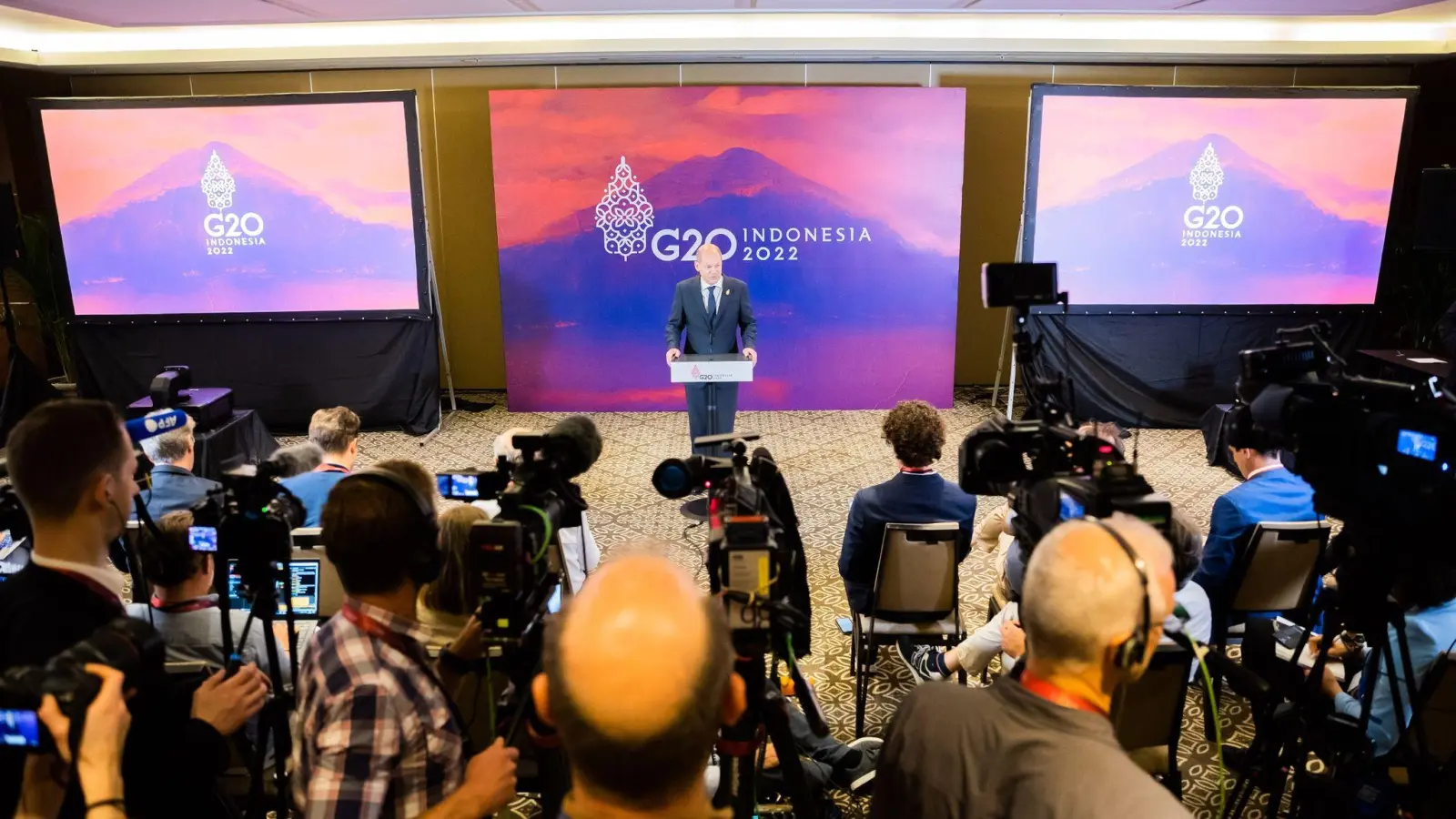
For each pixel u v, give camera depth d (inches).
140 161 275.6
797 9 238.2
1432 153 293.4
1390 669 76.4
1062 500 66.2
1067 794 46.0
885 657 147.3
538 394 303.7
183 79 305.0
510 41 274.5
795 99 281.6
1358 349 281.1
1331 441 75.8
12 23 251.8
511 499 67.2
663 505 215.9
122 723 43.6
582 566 125.1
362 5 217.3
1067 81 300.4
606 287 294.2
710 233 290.2
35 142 273.4
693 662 33.0
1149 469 244.5
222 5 212.5
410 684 54.8
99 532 61.0
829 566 182.4
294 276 282.5
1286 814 106.2
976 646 119.2
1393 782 80.0
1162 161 271.3
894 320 296.5
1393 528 72.0
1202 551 125.1
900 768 53.6
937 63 297.7
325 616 106.9
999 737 49.9
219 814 65.7
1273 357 85.7
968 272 321.4
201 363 290.8
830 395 301.9
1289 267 277.9
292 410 293.1
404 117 271.1
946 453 258.8
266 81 304.3
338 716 53.0
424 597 88.0
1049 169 271.4
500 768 57.2
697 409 225.6
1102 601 48.5
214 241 280.8
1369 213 273.9
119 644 47.8
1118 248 277.1
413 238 278.7
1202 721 128.2
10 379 251.9
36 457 57.8
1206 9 234.4
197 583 89.0
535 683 37.7
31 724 41.9
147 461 75.6
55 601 58.4
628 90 281.0
